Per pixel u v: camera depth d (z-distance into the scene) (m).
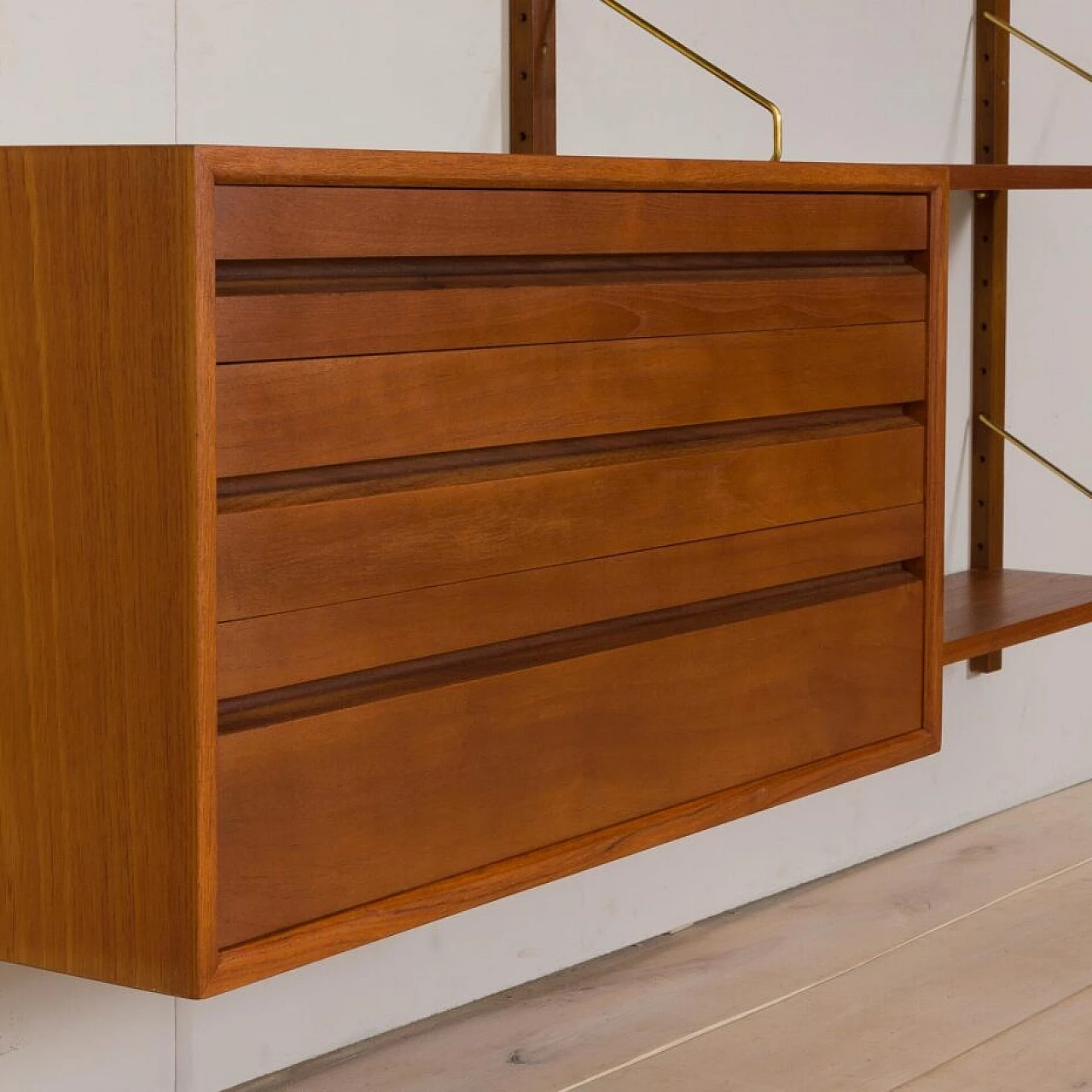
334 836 1.09
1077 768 2.68
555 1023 1.79
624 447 1.27
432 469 1.14
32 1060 1.45
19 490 1.04
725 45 1.96
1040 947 1.98
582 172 1.18
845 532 1.46
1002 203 2.30
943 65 2.27
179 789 1.00
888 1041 1.72
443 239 1.11
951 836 2.43
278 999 1.66
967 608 2.04
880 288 1.46
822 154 2.11
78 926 1.06
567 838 1.25
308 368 1.04
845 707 1.48
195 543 0.98
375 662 1.10
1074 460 2.55
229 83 1.50
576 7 1.79
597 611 1.25
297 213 1.02
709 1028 1.77
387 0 1.62
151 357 0.98
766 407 1.36
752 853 2.16
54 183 1.00
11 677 1.07
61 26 1.37
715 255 1.33
